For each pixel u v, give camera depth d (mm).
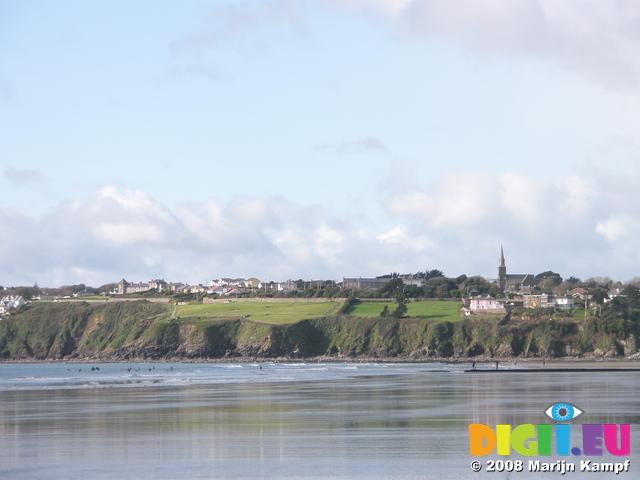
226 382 165250
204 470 56844
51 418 91438
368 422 84062
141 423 85438
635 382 151000
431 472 55656
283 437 73000
